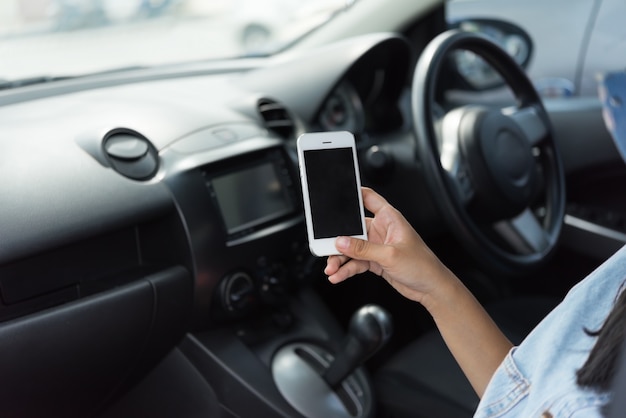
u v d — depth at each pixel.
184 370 1.32
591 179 1.99
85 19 2.98
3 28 2.18
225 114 1.42
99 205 1.12
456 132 1.48
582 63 2.37
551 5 2.30
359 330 1.24
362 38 1.59
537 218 1.68
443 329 0.73
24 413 1.14
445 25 1.85
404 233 0.74
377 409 1.31
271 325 1.39
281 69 1.62
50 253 1.12
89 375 1.17
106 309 1.13
